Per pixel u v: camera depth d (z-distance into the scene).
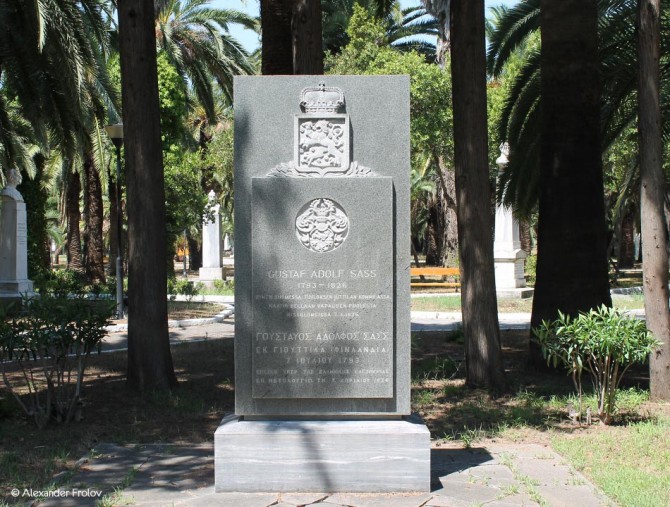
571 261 10.51
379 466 5.60
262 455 5.62
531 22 15.45
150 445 6.98
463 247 9.57
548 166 10.69
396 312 5.88
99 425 7.79
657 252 8.69
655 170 8.66
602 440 7.05
